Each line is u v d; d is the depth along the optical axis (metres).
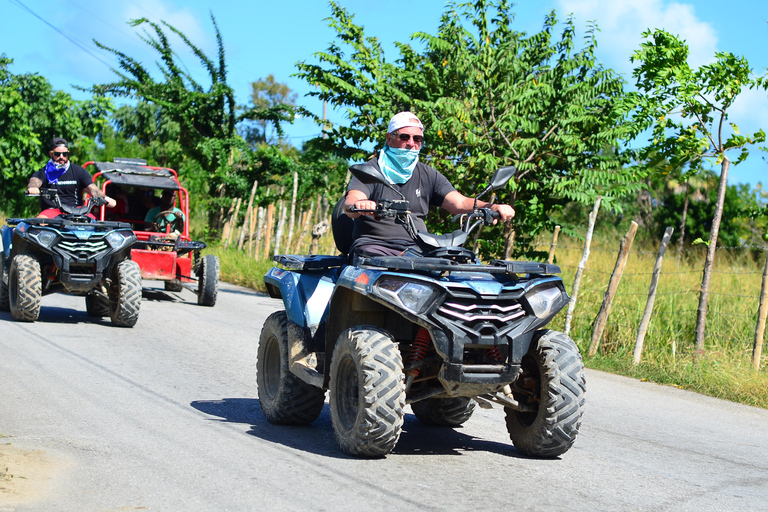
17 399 6.27
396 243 5.51
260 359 6.32
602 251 16.83
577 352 5.14
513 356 4.78
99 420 5.79
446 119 12.23
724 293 11.24
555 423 5.07
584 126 12.65
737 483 5.07
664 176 12.09
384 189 5.64
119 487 4.28
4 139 27.59
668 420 7.16
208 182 25.23
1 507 3.82
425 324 4.74
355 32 15.09
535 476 4.89
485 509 4.14
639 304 11.17
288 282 6.04
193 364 8.39
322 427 6.06
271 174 25.16
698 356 9.53
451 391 4.86
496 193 13.16
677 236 23.22
